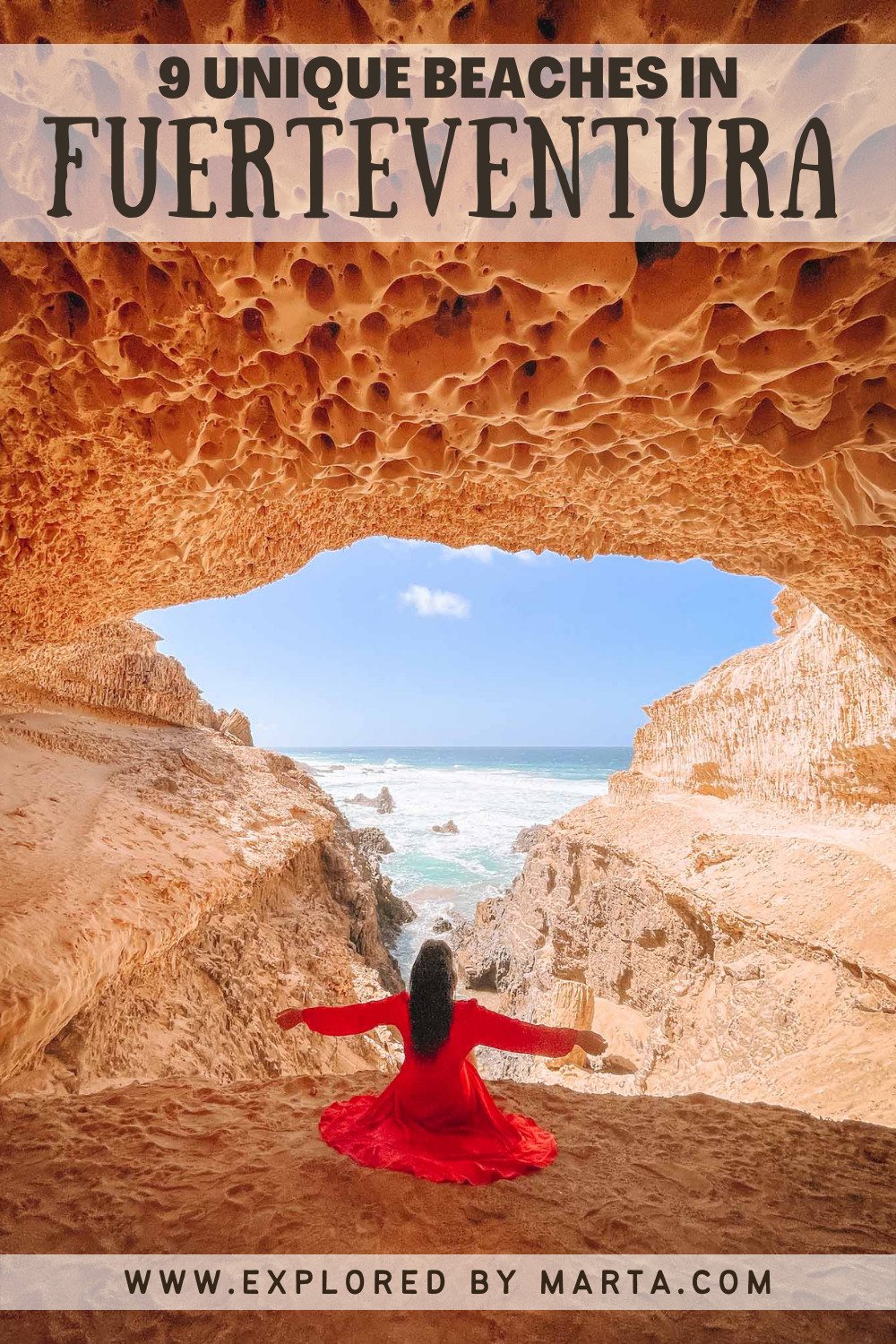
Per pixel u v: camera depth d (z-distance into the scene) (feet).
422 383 8.43
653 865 52.60
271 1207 7.69
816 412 8.77
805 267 7.07
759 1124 11.39
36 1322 6.08
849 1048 26.58
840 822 44.19
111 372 8.81
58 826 31.04
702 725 63.52
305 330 7.93
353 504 15.84
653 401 9.16
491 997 66.39
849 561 15.14
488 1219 7.63
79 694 55.93
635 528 16.24
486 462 11.28
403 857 127.03
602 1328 6.23
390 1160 8.41
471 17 5.38
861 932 31.81
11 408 10.13
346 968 44.09
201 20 5.37
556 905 66.90
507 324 7.84
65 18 5.32
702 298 7.14
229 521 15.16
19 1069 17.54
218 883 35.78
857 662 42.01
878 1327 6.45
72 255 7.22
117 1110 10.55
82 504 12.57
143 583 16.74
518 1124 9.83
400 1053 40.60
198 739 66.44
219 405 9.67
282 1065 31.22
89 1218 7.54
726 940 41.06
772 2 5.02
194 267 7.39
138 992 26.55
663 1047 39.50
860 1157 10.34
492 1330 6.15
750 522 14.87
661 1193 8.68
